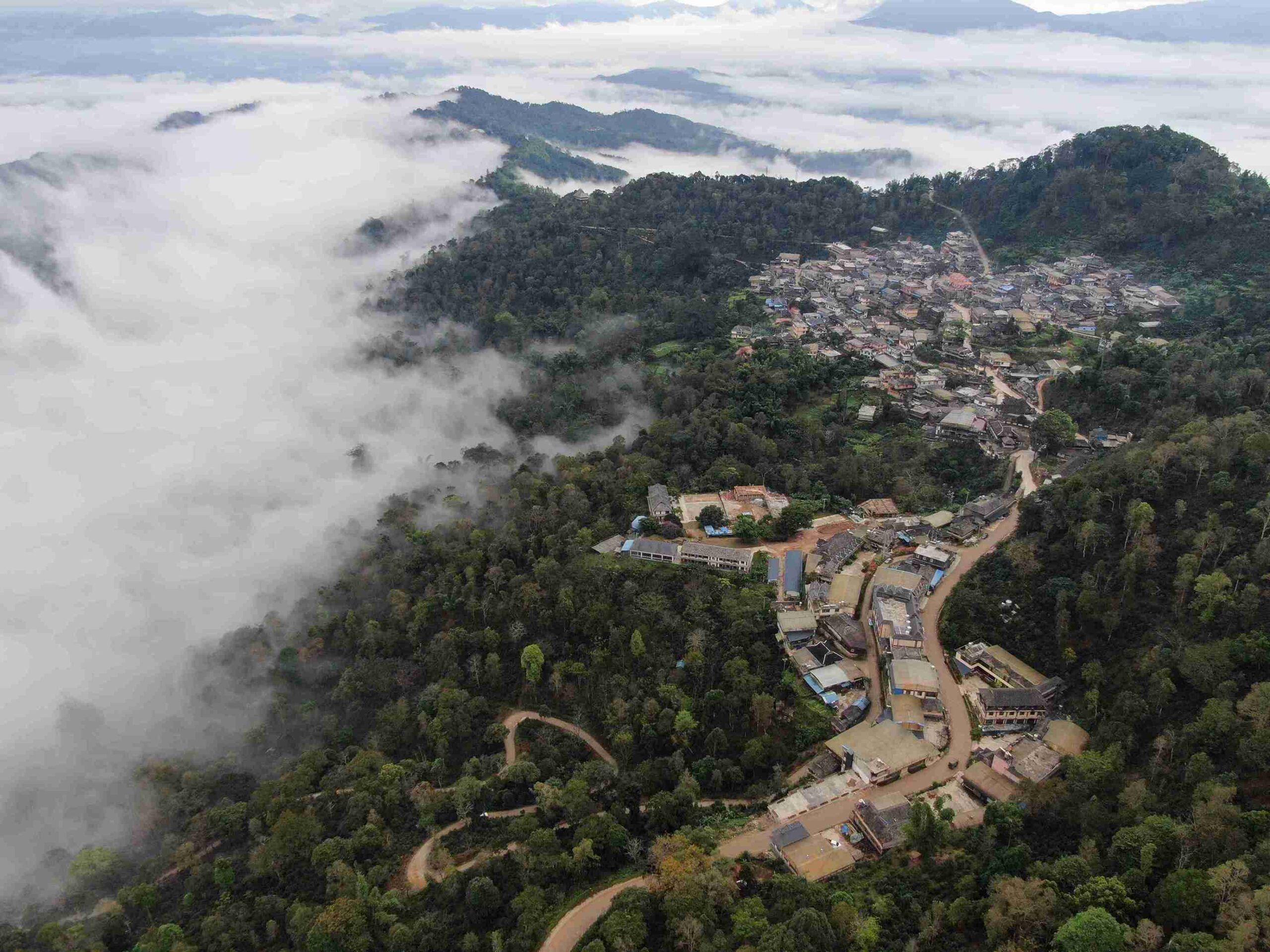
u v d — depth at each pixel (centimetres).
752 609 15788
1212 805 9038
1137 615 13075
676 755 13375
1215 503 14025
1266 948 7294
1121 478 15562
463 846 13062
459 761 15400
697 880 10138
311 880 13138
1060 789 10656
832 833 11175
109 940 13312
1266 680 10838
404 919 11781
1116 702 11950
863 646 14438
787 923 9088
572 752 14888
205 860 14512
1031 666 13638
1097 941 7862
